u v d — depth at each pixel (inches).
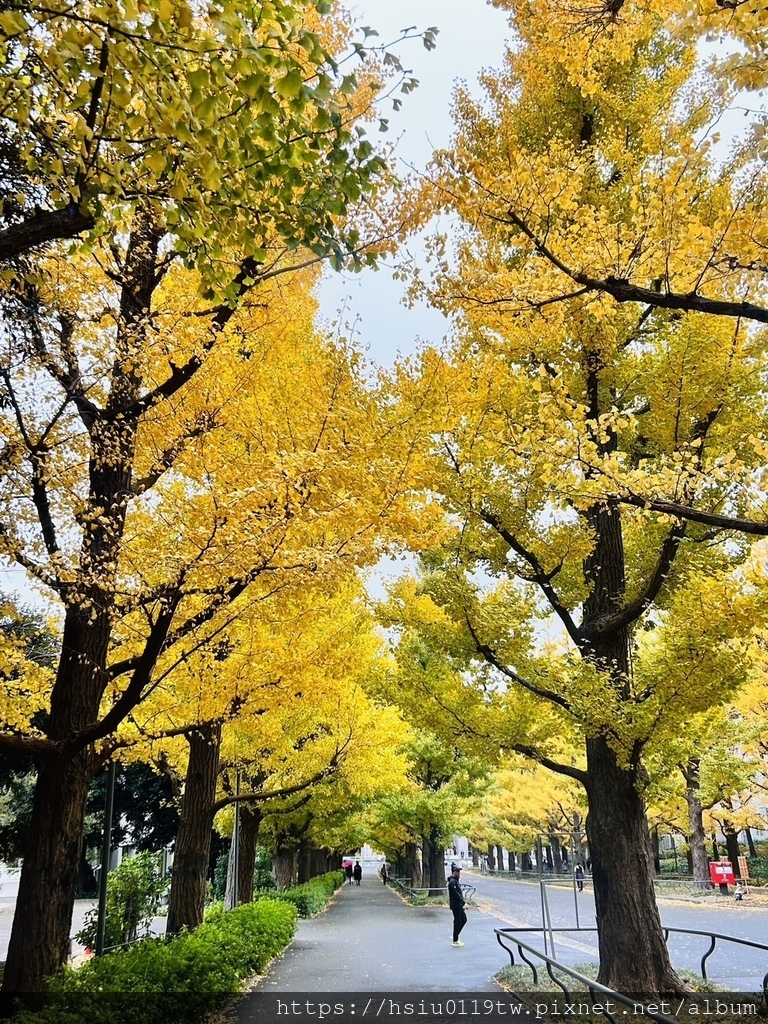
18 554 186.2
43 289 191.9
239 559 176.1
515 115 346.0
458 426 296.0
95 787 884.6
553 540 316.2
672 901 931.3
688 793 1048.2
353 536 197.2
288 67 113.5
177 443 209.3
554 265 199.2
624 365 319.0
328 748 464.4
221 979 300.4
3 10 108.7
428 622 347.3
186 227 138.3
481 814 1712.6
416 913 847.1
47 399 195.2
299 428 205.5
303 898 781.9
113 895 412.5
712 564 322.0
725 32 146.0
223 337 215.3
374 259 156.9
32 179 157.5
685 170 178.1
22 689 236.8
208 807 372.5
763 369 280.5
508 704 354.3
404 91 130.7
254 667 281.4
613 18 201.2
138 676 184.5
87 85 125.2
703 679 267.9
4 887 1695.4
